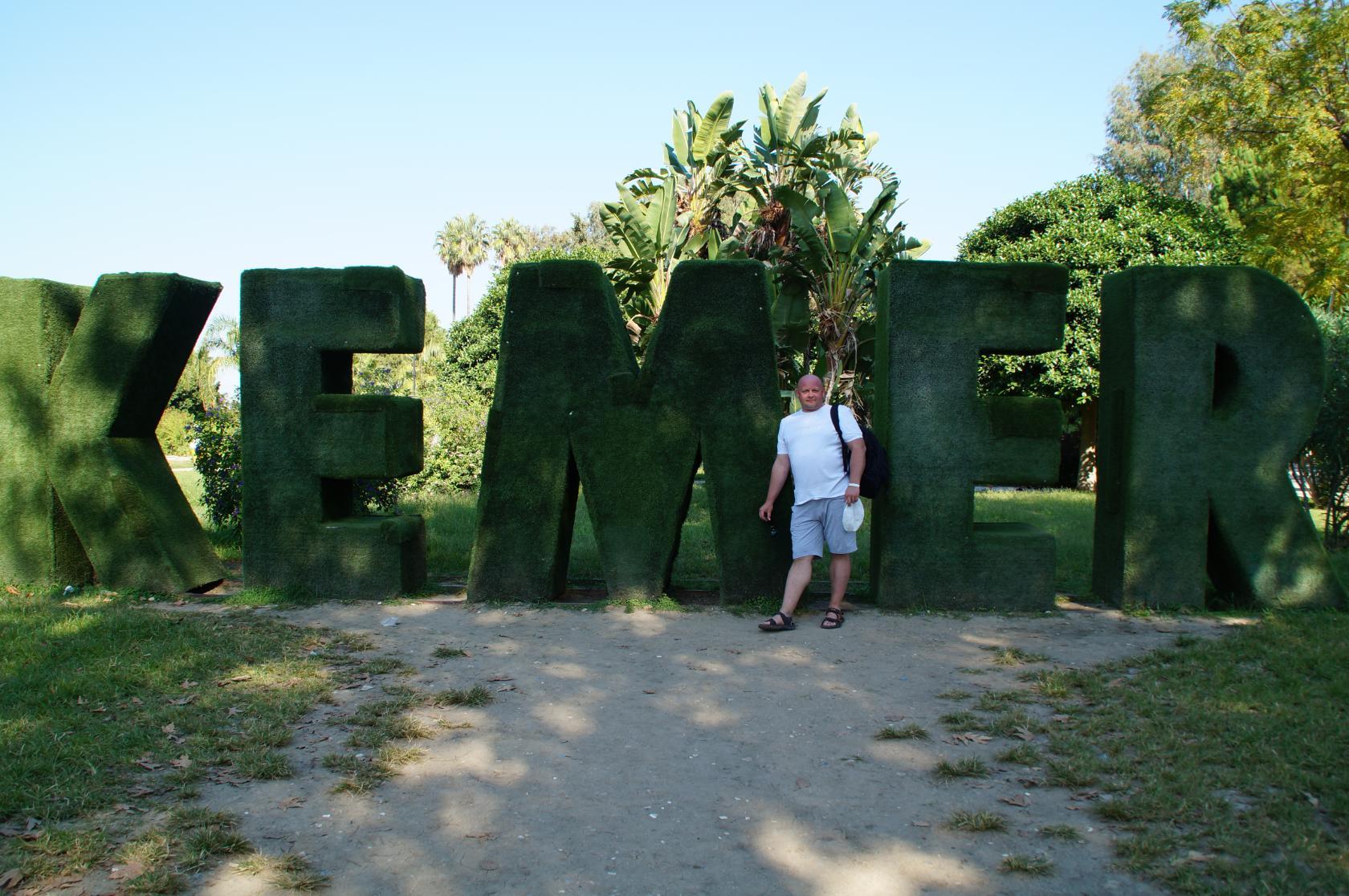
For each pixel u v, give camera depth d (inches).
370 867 122.9
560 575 282.7
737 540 267.6
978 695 191.0
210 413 426.6
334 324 279.7
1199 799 137.6
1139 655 215.8
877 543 270.7
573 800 143.2
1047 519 464.4
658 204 603.5
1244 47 608.4
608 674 205.6
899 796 144.9
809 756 160.2
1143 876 119.7
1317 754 151.5
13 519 287.6
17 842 124.7
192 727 166.7
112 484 281.7
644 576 270.7
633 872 122.7
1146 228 687.7
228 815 135.4
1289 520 258.2
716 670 209.0
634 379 272.2
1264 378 258.7
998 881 120.1
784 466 251.9
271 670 201.9
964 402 262.1
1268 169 812.0
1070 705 182.2
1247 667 202.5
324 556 280.5
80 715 169.6
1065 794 144.0
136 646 214.4
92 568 299.3
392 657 217.8
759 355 268.4
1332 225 669.9
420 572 294.4
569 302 274.2
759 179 643.5
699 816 138.6
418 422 294.2
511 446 275.0
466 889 118.1
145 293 282.8
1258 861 120.9
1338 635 223.0
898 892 117.8
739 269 269.4
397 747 162.2
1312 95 611.5
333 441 279.4
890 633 238.2
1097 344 673.0
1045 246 698.8
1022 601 262.1
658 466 270.5
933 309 262.2
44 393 287.3
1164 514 260.2
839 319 589.0
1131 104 1296.8
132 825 131.7
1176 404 259.1
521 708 183.8
